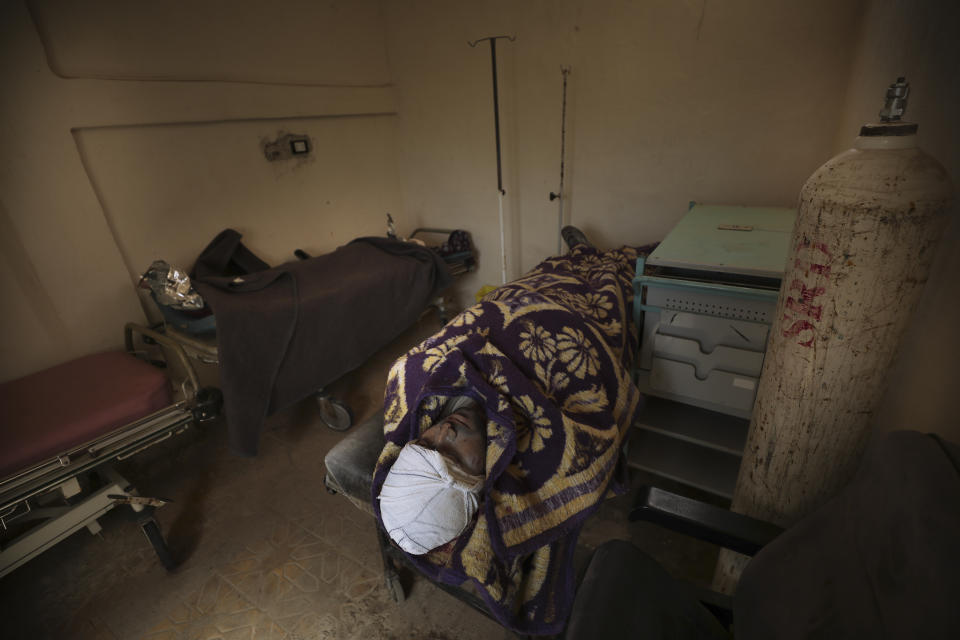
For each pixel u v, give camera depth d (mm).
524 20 2480
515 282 1682
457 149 3037
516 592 997
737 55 2033
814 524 679
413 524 786
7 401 1473
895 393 896
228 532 1634
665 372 1406
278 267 2213
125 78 1905
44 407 1435
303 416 2299
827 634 536
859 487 629
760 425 894
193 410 1550
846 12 1781
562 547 1083
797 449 840
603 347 1224
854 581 540
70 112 1760
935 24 799
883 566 499
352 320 2109
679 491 1676
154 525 1434
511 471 979
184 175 2172
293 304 1882
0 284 1668
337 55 2748
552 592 1040
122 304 1998
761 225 1623
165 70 2031
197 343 1855
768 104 2041
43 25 1674
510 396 1002
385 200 3283
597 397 1126
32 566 1536
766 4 1909
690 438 1446
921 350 785
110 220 1955
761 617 653
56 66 1725
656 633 686
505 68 2643
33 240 1729
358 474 1121
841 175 655
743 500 989
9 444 1268
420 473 805
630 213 2580
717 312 1256
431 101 2996
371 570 1465
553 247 2936
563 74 2463
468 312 1232
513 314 1197
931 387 746
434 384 1000
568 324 1205
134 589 1441
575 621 696
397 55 2996
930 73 809
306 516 1691
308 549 1553
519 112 2703
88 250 1870
